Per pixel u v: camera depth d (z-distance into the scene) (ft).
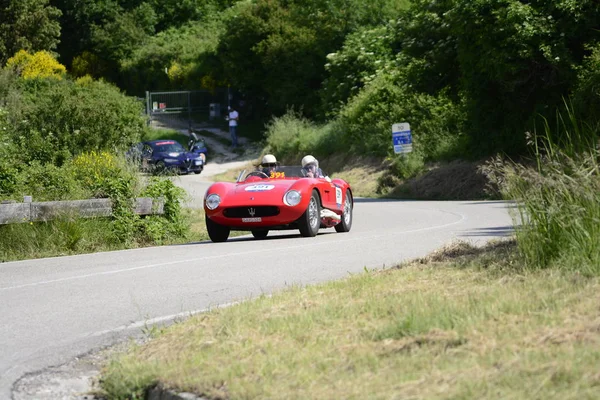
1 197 93.40
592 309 33.37
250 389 28.60
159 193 100.01
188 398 29.84
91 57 440.86
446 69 205.87
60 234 85.71
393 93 256.73
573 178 46.01
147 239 95.86
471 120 189.57
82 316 48.06
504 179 49.52
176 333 39.32
